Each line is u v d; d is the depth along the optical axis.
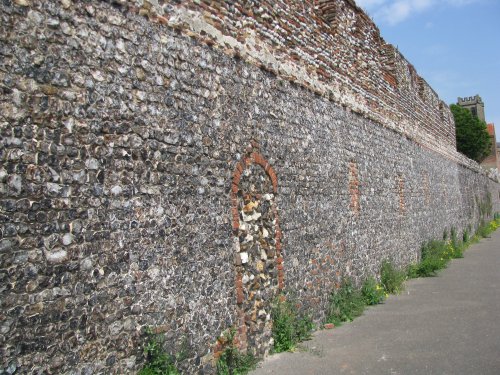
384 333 7.83
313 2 9.12
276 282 7.13
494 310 9.30
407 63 16.05
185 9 5.73
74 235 4.20
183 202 5.41
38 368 3.84
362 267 10.47
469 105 68.06
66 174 4.18
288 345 6.90
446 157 22.45
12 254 3.74
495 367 6.07
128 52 4.89
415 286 12.50
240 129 6.54
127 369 4.57
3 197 3.72
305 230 8.09
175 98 5.43
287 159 7.71
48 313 3.94
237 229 6.24
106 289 4.44
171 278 5.16
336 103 9.86
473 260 17.89
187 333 5.30
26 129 3.91
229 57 6.45
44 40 4.10
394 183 13.54
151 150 5.05
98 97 4.52
